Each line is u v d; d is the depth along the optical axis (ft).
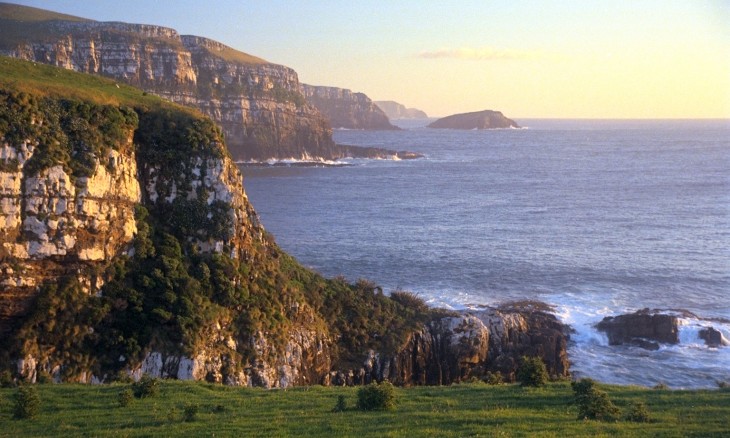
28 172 143.95
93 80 184.14
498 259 303.68
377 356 172.96
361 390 108.37
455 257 306.76
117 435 92.89
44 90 156.15
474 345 179.83
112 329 148.56
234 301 159.63
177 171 166.30
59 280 146.51
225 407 107.04
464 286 259.19
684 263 299.38
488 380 146.51
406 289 252.62
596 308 233.14
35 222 143.33
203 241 163.53
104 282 151.12
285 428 94.27
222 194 167.63
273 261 177.17
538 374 119.14
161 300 152.46
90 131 154.61
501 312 202.59
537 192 562.25
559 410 101.71
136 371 144.97
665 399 108.37
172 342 148.66
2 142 142.31
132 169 161.48
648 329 207.31
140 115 170.40
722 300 246.47
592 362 192.65
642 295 250.78
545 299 243.40
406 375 175.52
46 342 142.20
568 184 622.13
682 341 205.16
